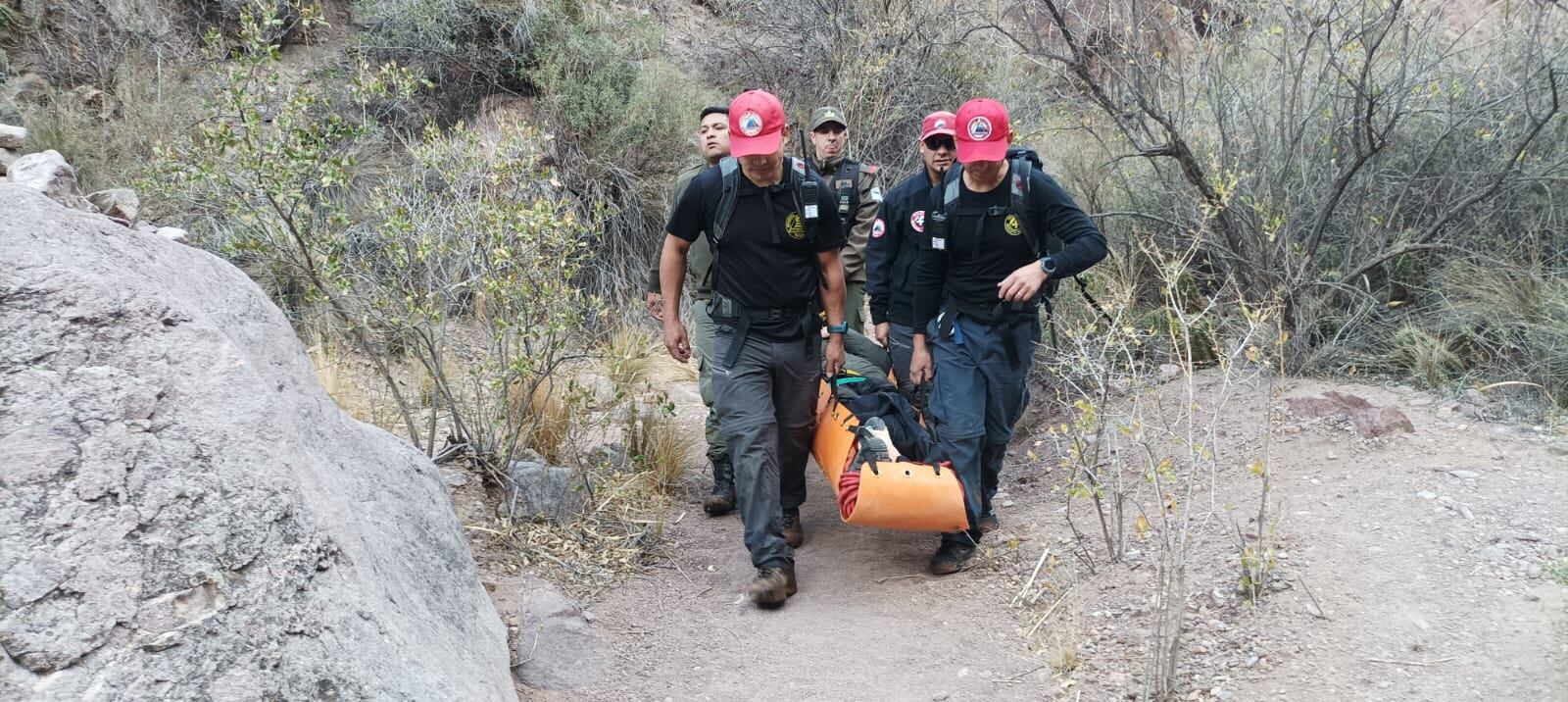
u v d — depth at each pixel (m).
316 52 8.30
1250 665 3.19
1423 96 5.34
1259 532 3.53
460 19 8.46
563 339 4.82
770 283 4.04
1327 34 5.31
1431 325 5.20
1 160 3.82
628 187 8.16
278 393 2.88
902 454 4.21
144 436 2.18
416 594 2.86
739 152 3.83
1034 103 7.95
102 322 2.28
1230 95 5.90
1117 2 6.07
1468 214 5.48
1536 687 2.85
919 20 9.12
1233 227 5.41
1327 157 5.64
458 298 5.89
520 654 3.50
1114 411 5.17
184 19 8.03
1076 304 5.95
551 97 8.16
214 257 3.17
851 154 8.76
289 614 2.15
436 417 4.75
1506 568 3.38
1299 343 5.21
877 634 3.80
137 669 1.96
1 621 1.91
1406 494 3.92
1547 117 4.81
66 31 7.54
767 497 4.07
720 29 10.07
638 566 4.37
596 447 5.19
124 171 6.46
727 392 4.10
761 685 3.50
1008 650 3.60
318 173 4.47
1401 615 3.25
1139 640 3.46
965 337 4.17
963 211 4.04
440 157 4.88
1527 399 4.59
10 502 2.02
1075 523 4.40
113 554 2.04
